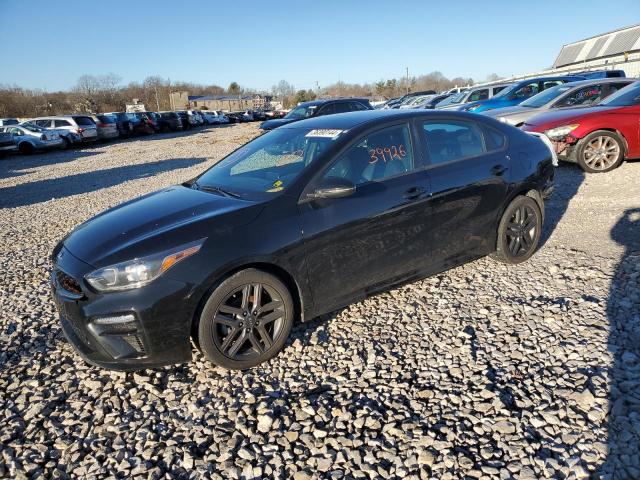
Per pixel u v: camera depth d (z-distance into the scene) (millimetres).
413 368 2982
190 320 2824
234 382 2982
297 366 3102
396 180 3549
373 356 3129
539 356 2986
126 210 3508
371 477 2195
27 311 4211
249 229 2963
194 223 2932
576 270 4145
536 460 2209
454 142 3984
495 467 2195
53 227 7422
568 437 2320
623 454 2191
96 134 25688
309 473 2246
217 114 47219
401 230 3543
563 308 3504
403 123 3748
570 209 5957
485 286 4023
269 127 15812
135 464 2373
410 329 3438
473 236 4031
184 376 3072
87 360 2867
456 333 3336
